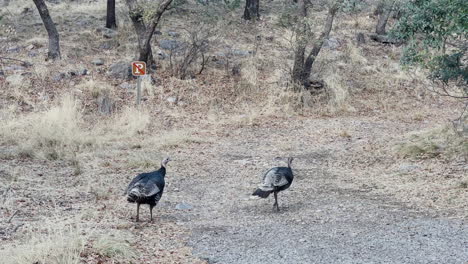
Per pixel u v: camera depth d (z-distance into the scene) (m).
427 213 9.96
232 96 22.50
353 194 11.75
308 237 8.68
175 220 9.92
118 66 22.75
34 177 12.77
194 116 20.67
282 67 24.78
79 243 7.75
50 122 17.55
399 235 8.60
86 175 13.19
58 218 9.37
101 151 15.71
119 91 21.53
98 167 14.04
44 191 11.56
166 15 29.03
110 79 22.31
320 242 8.41
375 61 27.11
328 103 22.92
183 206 10.89
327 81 23.97
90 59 23.70
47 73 21.81
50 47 23.09
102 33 26.38
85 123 18.95
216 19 24.56
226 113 21.25
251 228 9.30
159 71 23.45
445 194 11.14
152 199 9.33
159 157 15.29
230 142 17.83
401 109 22.98
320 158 15.76
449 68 13.50
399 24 12.85
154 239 8.63
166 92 22.02
